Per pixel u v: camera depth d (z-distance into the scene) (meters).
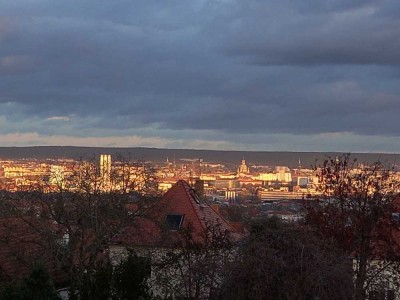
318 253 17.47
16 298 13.81
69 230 31.78
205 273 18.84
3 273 28.39
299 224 22.17
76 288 15.77
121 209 33.81
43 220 32.25
